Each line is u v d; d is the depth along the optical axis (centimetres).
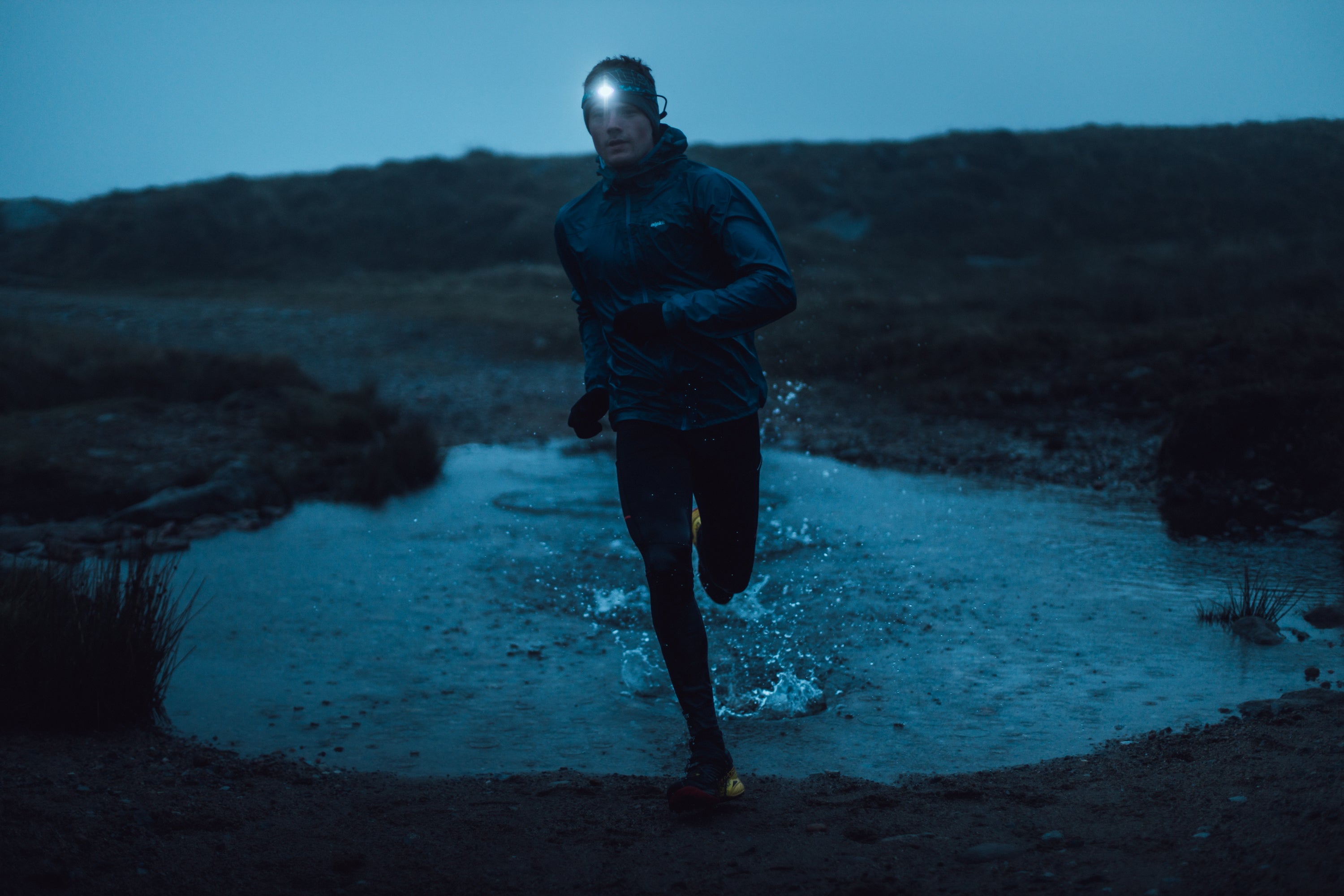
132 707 322
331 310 2242
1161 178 2845
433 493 748
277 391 1020
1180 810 217
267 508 694
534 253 3228
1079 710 314
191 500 662
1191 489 663
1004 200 3188
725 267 254
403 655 397
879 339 1418
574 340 1794
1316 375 792
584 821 236
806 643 396
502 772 281
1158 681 338
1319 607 411
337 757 296
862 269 2655
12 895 193
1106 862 193
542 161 4269
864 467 814
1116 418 928
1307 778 224
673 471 250
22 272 3284
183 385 1047
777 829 227
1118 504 651
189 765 282
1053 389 1030
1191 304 1342
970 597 452
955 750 288
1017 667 360
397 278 2991
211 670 378
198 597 480
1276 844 188
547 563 541
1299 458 648
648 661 388
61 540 585
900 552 535
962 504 659
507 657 393
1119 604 435
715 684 357
